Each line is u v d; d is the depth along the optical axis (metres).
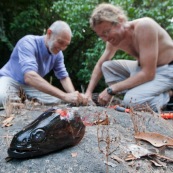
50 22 6.21
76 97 2.13
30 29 5.95
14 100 2.14
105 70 2.80
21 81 2.48
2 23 5.76
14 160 1.06
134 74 2.52
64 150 1.12
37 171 1.00
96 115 1.65
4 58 6.02
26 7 6.02
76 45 5.48
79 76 4.62
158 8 3.87
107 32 2.32
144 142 1.29
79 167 1.02
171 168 1.10
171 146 1.29
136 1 4.11
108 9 2.31
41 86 2.17
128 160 1.09
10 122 1.59
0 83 2.37
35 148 1.03
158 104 2.38
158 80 2.41
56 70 2.80
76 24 4.43
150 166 1.08
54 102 2.48
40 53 2.45
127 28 2.37
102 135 1.24
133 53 2.55
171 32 3.75
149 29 2.29
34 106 2.11
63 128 1.08
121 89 2.36
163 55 2.47
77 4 4.49
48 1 6.16
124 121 1.58
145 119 1.65
